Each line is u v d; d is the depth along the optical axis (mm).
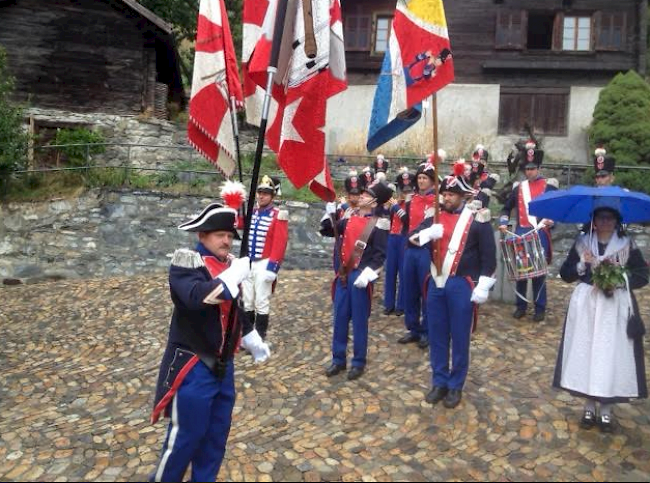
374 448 4898
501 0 17906
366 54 18438
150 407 6133
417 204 7453
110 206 12516
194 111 5328
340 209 6773
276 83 5219
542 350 6695
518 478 4414
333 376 6316
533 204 5297
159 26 16219
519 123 17875
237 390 6172
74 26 16547
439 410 5422
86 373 7219
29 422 5867
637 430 5047
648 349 6844
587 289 5012
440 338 5547
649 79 18969
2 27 16109
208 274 3908
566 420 5164
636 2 17547
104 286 11070
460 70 18047
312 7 4953
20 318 9680
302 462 4699
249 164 15422
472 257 5449
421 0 5500
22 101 16156
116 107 16844
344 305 6266
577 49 17797
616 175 13219
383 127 5715
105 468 4832
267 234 7250
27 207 12414
